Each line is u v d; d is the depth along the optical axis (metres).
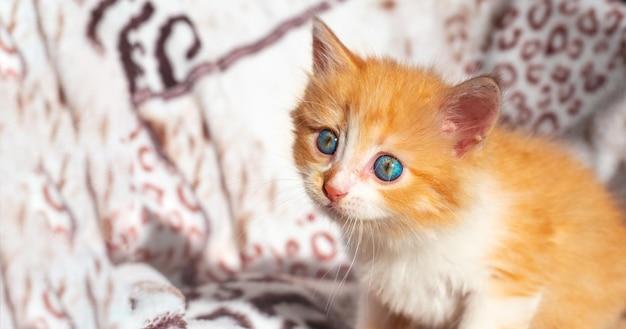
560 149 0.53
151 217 0.60
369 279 0.51
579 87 0.62
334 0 0.62
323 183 0.47
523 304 0.49
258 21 0.61
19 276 0.52
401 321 0.54
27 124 0.56
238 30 0.61
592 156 0.61
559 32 0.62
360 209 0.46
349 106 0.47
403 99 0.47
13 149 0.55
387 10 0.62
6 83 0.56
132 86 0.59
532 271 0.48
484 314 0.49
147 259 0.60
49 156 0.56
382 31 0.62
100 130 0.58
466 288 0.49
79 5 0.58
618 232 0.51
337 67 0.49
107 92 0.58
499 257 0.48
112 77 0.58
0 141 0.55
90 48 0.58
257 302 0.54
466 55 0.63
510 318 0.48
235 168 0.61
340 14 0.62
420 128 0.47
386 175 0.46
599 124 0.61
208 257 0.61
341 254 0.61
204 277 0.60
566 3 0.61
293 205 0.61
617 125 0.60
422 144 0.47
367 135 0.47
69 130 0.57
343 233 0.50
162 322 0.51
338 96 0.48
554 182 0.50
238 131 0.61
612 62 0.61
